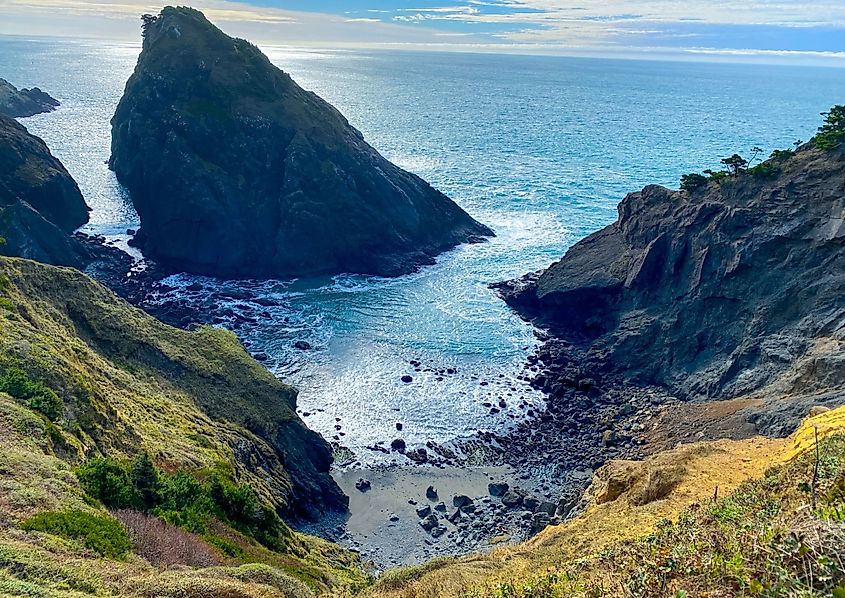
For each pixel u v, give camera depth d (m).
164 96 104.56
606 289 76.94
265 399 54.28
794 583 8.96
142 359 51.91
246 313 81.25
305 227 96.00
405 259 97.81
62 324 48.09
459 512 48.94
